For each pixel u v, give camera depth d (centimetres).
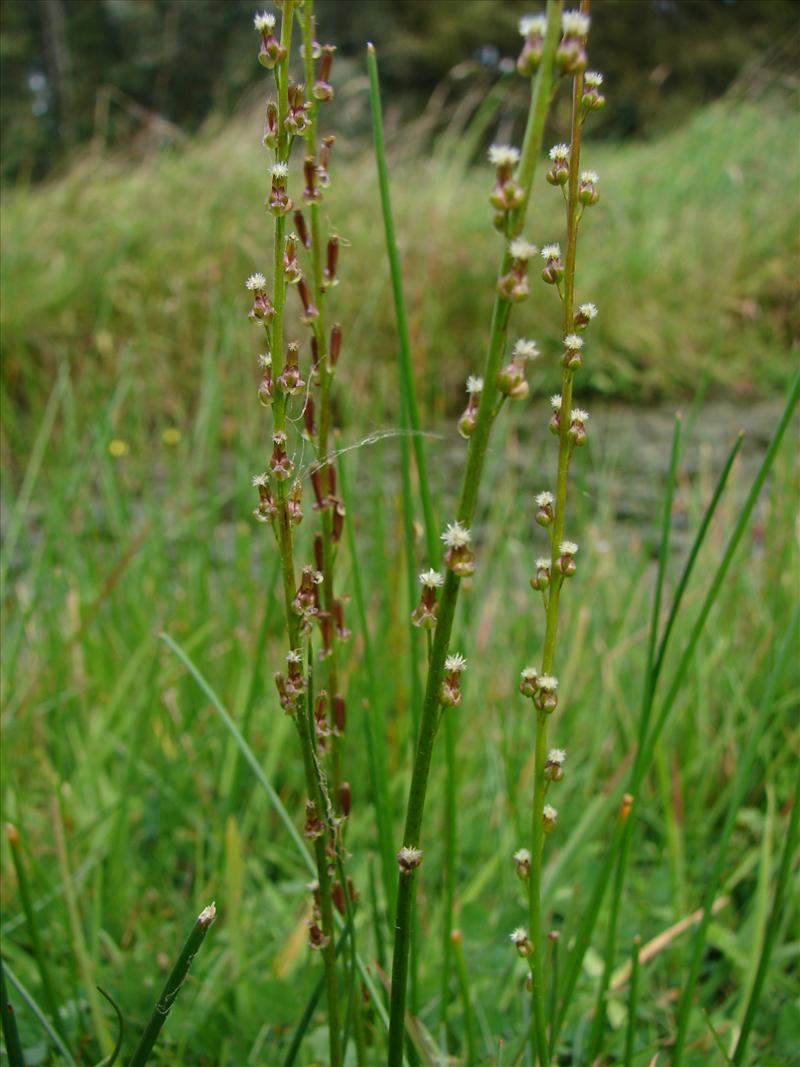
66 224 104
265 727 38
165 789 34
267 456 50
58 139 258
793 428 86
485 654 42
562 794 35
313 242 16
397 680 37
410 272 88
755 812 34
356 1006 18
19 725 35
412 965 20
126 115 254
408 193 113
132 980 25
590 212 119
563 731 38
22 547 45
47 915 28
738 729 37
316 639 34
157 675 33
